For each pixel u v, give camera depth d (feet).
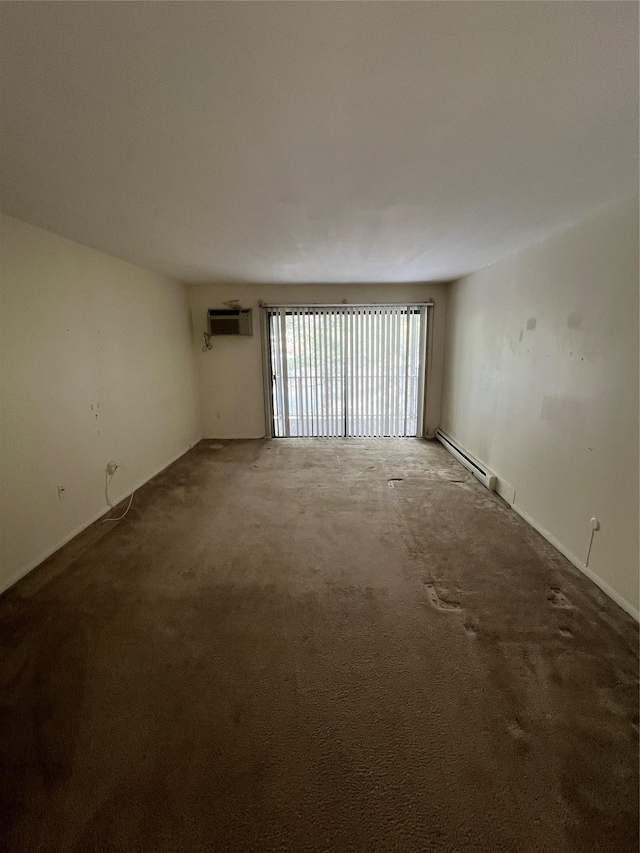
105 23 2.85
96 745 4.34
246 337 17.15
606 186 5.98
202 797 3.83
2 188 6.04
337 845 3.44
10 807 3.77
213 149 4.83
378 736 4.39
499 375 11.30
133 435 12.01
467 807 3.70
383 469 13.64
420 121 4.23
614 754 4.13
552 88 3.62
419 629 6.04
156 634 6.00
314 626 6.13
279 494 11.55
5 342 7.27
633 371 6.21
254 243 9.50
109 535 9.19
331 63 3.29
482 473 12.15
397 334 16.99
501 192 6.23
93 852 3.44
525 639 5.79
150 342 13.14
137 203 6.70
